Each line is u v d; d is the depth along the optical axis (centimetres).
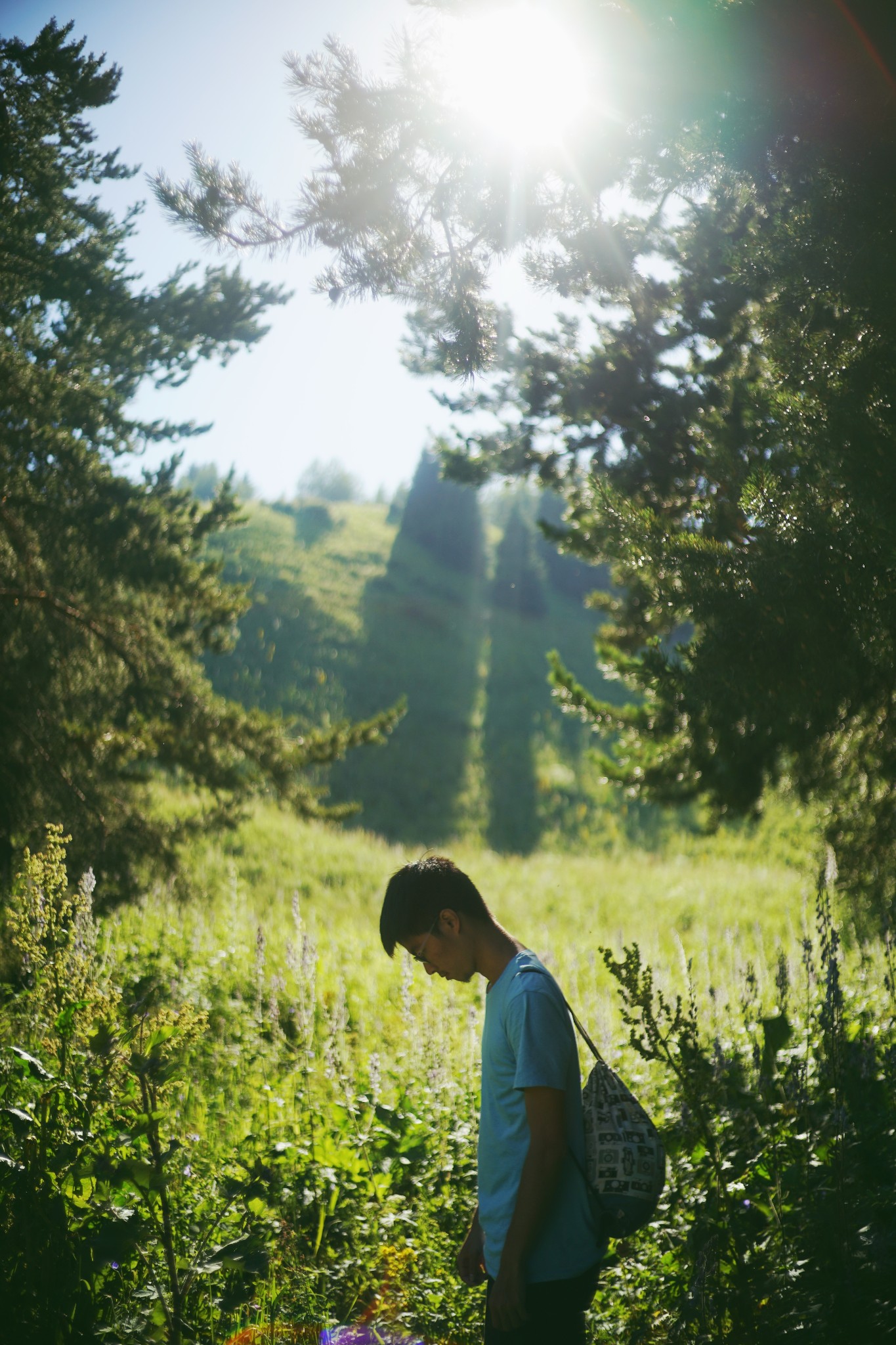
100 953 833
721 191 481
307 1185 416
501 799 3259
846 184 404
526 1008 241
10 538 920
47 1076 341
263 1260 320
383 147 457
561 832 3012
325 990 841
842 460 384
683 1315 311
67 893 413
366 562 6262
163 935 991
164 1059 314
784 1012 502
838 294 410
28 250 858
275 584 5409
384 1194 422
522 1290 230
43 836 921
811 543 404
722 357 683
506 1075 244
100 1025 321
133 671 1003
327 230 468
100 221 931
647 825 3019
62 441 898
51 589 947
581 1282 240
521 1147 242
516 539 5922
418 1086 557
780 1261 325
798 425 412
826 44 397
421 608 5456
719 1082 403
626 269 523
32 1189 311
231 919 1100
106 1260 294
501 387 748
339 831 2209
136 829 996
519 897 1736
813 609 411
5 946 611
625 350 717
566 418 752
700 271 639
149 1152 355
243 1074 605
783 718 518
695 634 481
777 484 421
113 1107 347
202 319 922
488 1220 246
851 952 769
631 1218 242
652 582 463
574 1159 243
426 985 819
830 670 438
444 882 260
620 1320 350
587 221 492
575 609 6119
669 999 646
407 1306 365
